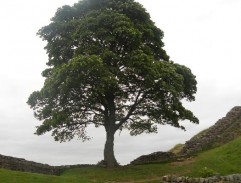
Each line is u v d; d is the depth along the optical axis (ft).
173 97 121.39
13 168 115.24
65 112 118.11
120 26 121.39
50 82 115.65
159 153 136.98
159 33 136.15
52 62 134.72
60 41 130.21
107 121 129.49
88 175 113.09
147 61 117.29
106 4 132.36
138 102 126.00
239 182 88.53
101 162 135.23
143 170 114.01
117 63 122.93
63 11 133.80
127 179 106.11
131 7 129.59
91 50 120.16
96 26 124.06
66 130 127.75
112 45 127.34
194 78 134.51
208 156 123.13
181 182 84.99
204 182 83.46
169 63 128.88
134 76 121.60
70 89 116.16
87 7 134.51
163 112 124.57
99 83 114.11
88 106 123.54
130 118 132.67
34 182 86.94
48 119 117.60
